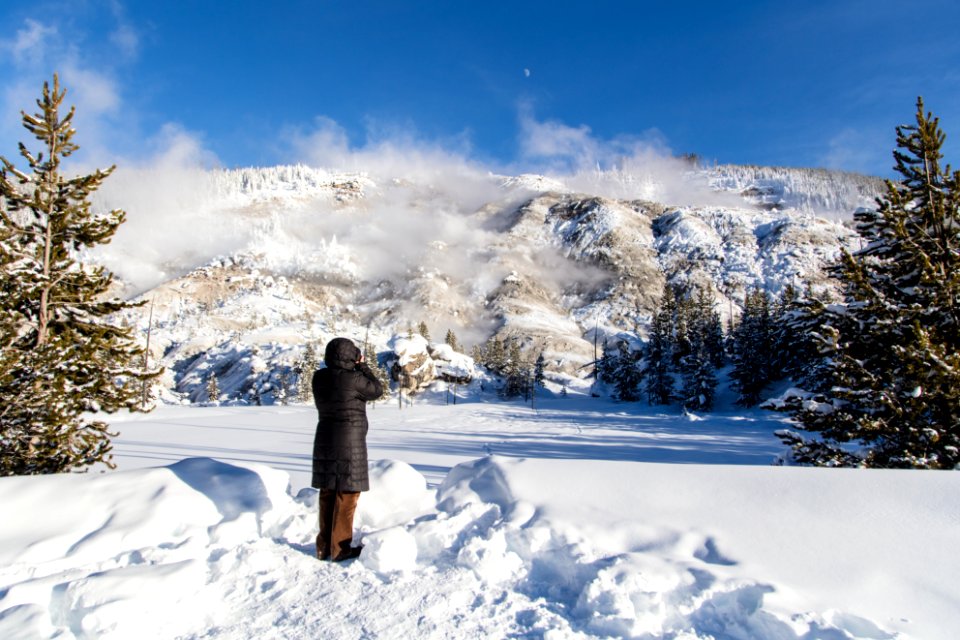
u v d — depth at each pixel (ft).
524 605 10.29
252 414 179.83
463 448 95.35
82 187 28.96
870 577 10.09
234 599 10.69
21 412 24.70
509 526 12.45
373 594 10.69
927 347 24.30
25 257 27.68
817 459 27.04
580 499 13.39
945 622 9.02
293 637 9.30
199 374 399.65
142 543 12.94
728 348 273.54
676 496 13.24
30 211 28.25
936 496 12.27
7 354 24.68
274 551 12.98
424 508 14.69
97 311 29.45
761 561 10.77
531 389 320.09
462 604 10.36
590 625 9.46
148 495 14.58
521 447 102.63
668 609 9.71
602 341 591.78
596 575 10.37
